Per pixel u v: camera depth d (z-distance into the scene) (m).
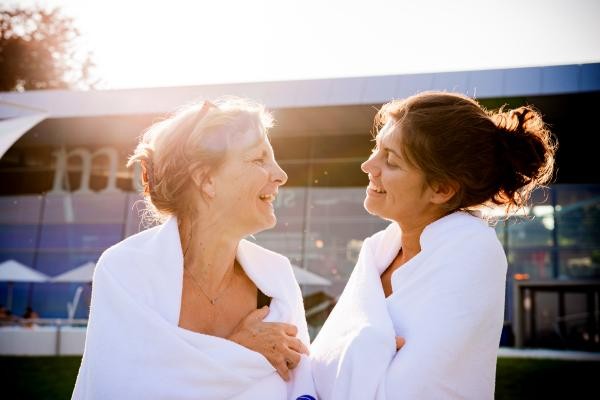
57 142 17.92
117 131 16.45
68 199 18.25
